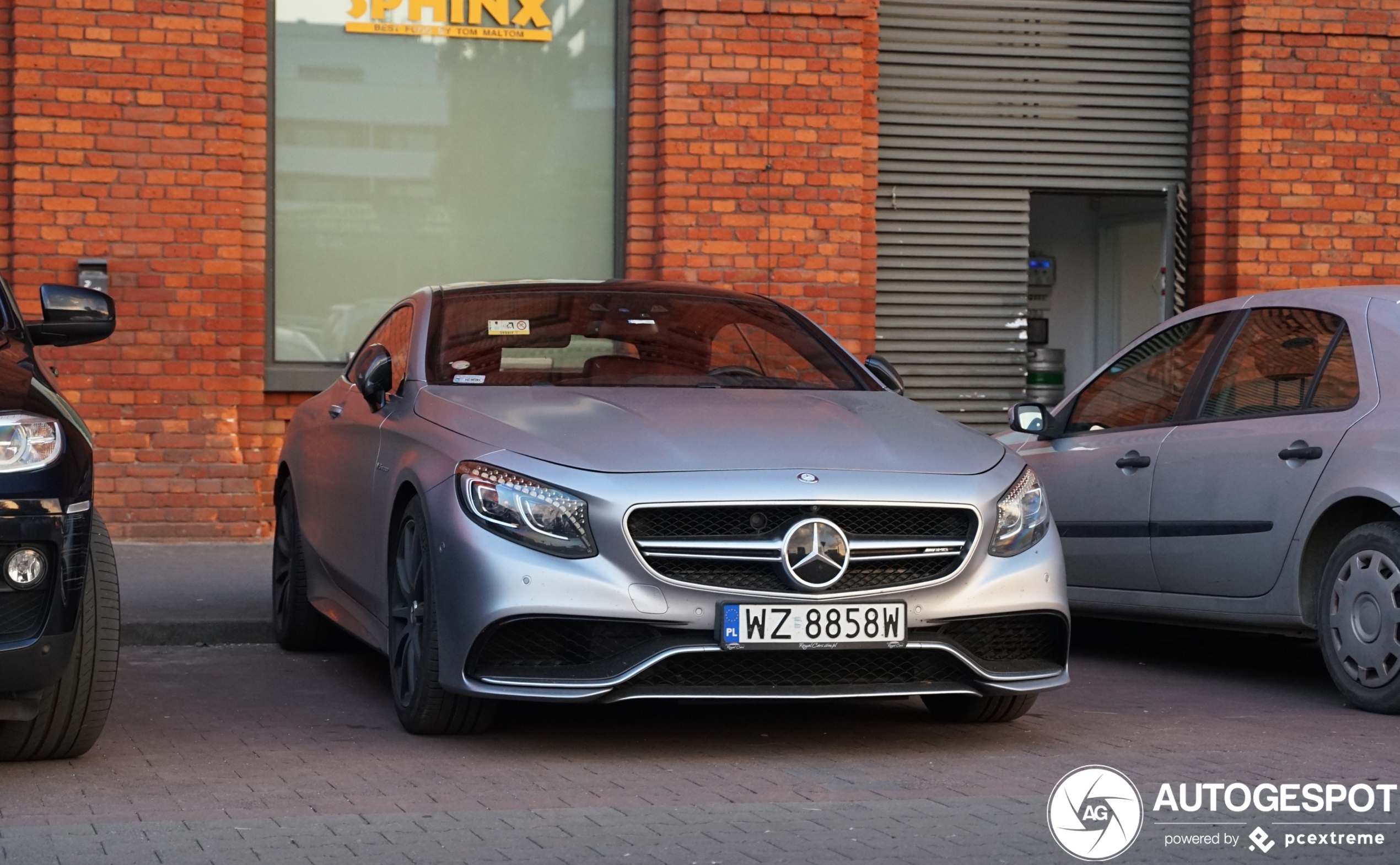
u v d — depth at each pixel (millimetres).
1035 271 13242
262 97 11188
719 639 5066
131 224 10828
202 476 10977
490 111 11625
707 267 11539
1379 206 12625
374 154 11453
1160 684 7039
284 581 7727
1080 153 12586
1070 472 7672
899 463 5375
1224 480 6852
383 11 11430
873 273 12133
